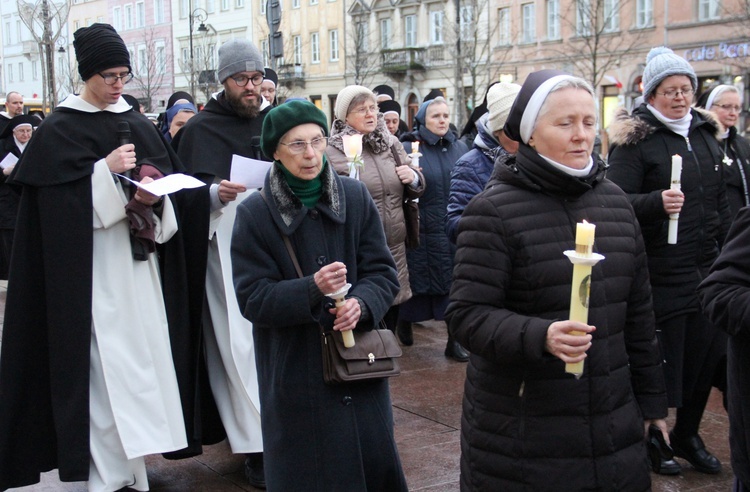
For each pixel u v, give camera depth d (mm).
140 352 4258
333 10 48812
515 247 2793
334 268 3098
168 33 57688
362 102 6094
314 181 3357
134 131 4422
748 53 29734
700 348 4582
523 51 38125
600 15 34125
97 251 4230
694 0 31969
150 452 4211
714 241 4602
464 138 8758
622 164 4594
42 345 4254
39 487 4695
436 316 7352
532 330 2641
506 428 2826
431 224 7195
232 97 4891
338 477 3250
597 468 2770
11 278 4211
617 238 2879
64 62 38844
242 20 54219
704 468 4590
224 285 4645
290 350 3291
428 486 4508
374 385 3367
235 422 4621
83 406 4148
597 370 2791
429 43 43500
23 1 17859
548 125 2797
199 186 4145
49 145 4195
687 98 4539
